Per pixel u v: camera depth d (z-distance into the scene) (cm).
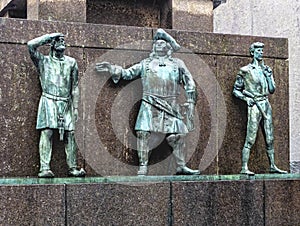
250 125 1045
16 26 969
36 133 966
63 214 891
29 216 878
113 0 1130
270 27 1666
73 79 962
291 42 1603
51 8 1034
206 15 1128
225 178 988
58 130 947
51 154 956
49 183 896
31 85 968
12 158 955
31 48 937
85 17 1052
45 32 984
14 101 960
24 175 958
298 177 1020
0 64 958
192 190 955
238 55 1084
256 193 988
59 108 945
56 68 950
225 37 1080
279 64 1117
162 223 937
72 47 997
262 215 988
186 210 948
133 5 1140
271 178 1008
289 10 1617
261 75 1053
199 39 1065
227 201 970
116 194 918
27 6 1094
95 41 1007
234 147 1068
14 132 958
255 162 1077
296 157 1580
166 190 942
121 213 918
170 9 1116
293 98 1591
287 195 1005
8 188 873
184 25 1114
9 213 871
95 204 906
